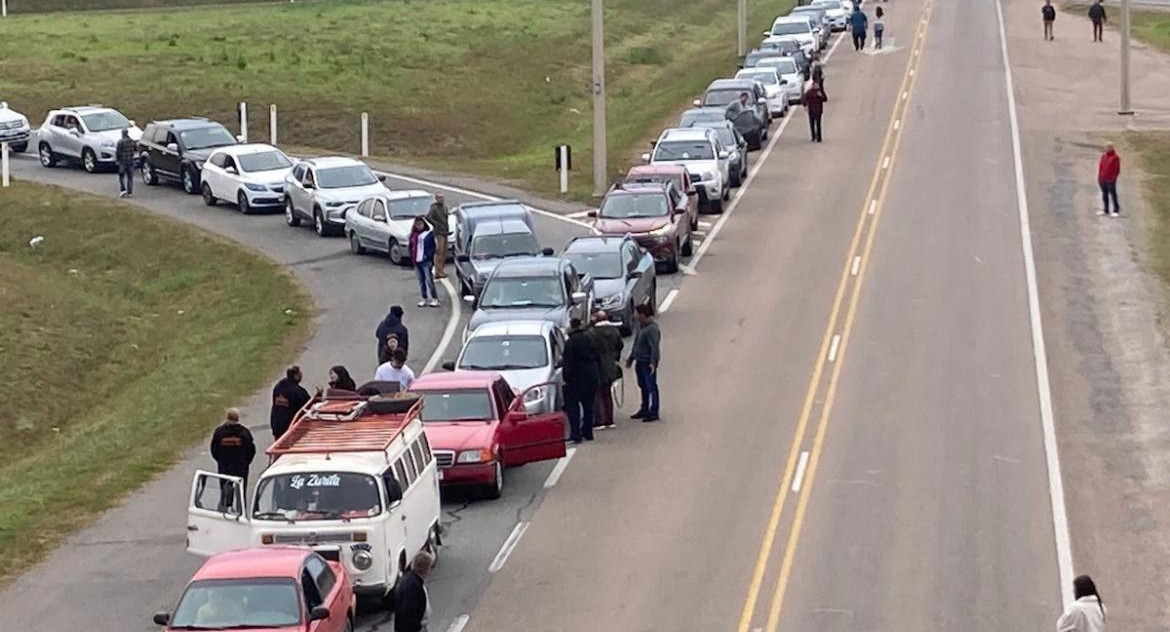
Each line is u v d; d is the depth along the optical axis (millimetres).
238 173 49719
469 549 22766
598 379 28156
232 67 71438
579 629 19594
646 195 41500
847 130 61156
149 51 74438
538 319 31375
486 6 99688
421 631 17719
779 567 21625
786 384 30969
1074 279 38938
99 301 42844
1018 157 54281
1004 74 72750
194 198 52094
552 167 56750
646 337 28781
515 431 25516
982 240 43219
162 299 43062
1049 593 20578
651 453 27156
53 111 57844
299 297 39938
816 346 33625
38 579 22062
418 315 37406
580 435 28156
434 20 91125
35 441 32969
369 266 42969
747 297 38094
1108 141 56781
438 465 24453
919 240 43406
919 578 21125
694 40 99062
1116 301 36781
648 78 83938
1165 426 27938
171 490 26125
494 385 25812
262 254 44531
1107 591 20750
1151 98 66188
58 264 46625
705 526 23406
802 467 26031
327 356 34438
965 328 34781
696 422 28828
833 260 41500
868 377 31297
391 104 67625
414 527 21047
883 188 50375
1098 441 27250
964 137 58344
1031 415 28703
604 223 40844
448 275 41562
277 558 17969
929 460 26281
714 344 34062
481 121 68062
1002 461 26219
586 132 67875
